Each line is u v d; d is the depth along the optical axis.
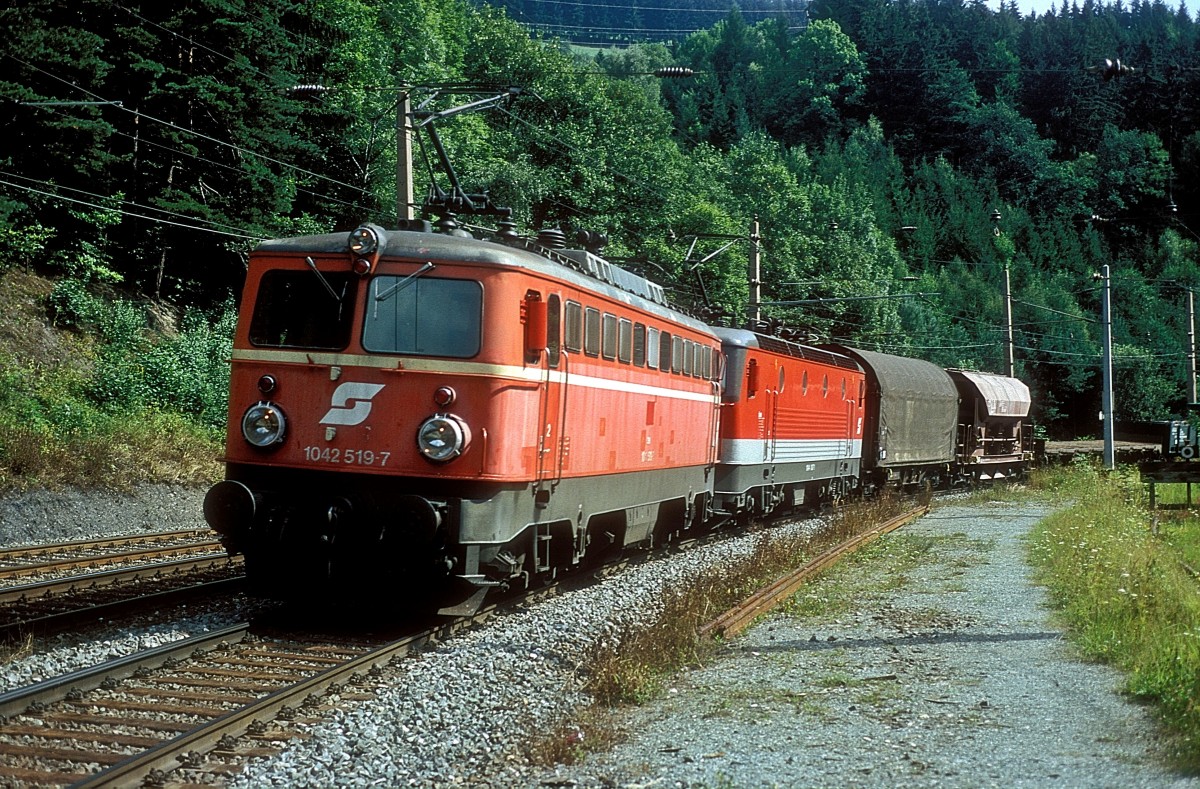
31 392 23.66
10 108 24.83
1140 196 110.25
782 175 65.81
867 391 31.00
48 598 12.17
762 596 13.30
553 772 6.98
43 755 6.68
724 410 20.70
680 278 45.88
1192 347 56.00
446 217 13.06
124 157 28.30
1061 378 83.38
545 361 11.66
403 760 7.09
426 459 10.68
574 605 12.80
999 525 24.36
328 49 37.06
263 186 30.95
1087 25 133.50
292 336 11.06
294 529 10.87
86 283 29.41
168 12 29.64
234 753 6.92
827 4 134.62
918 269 97.94
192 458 23.78
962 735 7.75
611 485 14.32
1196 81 111.56
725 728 8.00
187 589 12.25
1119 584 12.91
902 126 121.19
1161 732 7.61
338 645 10.27
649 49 120.12
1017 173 113.81
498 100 21.83
